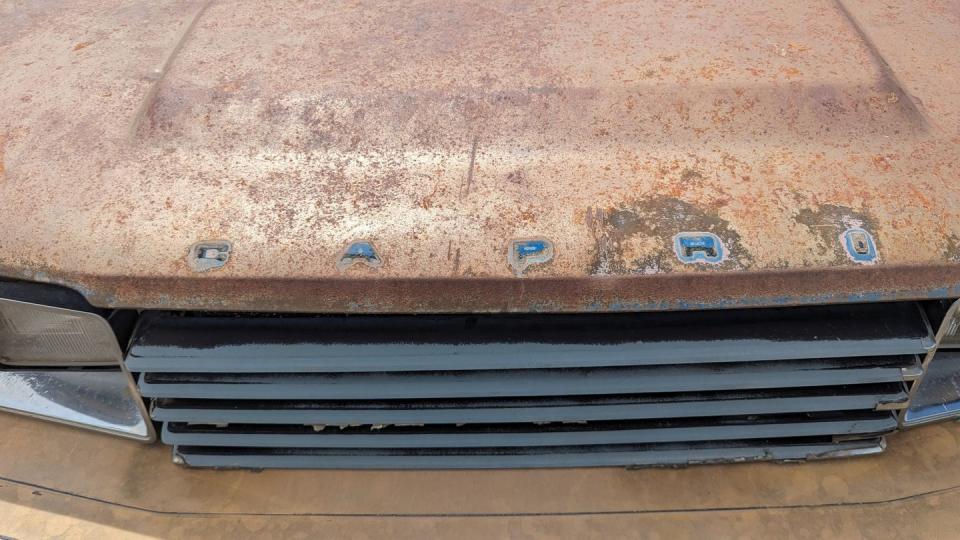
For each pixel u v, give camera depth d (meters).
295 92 1.41
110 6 1.76
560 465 1.40
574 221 1.20
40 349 1.36
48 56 1.58
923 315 1.27
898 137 1.33
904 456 1.42
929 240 1.18
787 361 1.29
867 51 1.49
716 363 1.29
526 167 1.28
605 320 1.27
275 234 1.20
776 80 1.41
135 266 1.18
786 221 1.20
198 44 1.58
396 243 1.19
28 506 1.37
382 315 1.28
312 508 1.37
